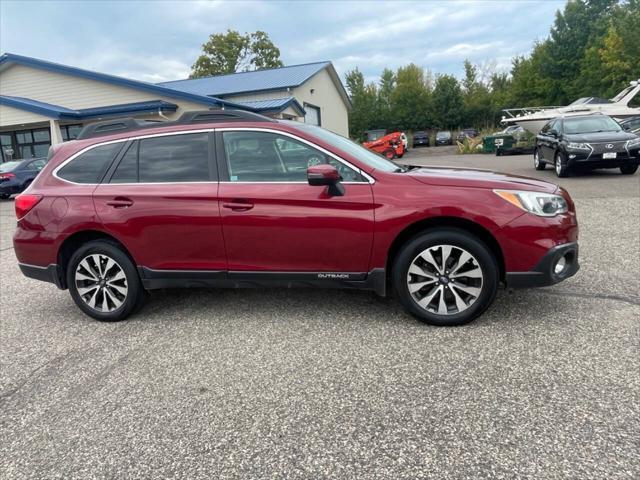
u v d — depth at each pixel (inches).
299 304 166.6
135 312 163.6
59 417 107.0
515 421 93.8
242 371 121.7
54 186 162.1
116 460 91.0
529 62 1937.7
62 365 132.8
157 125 157.8
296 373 118.8
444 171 154.6
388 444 90.0
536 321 139.5
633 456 82.0
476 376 111.4
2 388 122.2
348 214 137.0
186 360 130.1
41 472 89.0
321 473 83.7
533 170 585.6
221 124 151.1
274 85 948.6
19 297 202.8
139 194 151.0
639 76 1310.3
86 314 165.5
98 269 160.4
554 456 83.5
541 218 130.4
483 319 143.2
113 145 159.6
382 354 125.4
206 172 149.0
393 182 137.3
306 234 140.0
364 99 2399.1
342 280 142.4
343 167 140.1
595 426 90.7
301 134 144.0
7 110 784.9
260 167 145.4
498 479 79.3
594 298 154.6
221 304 172.1
